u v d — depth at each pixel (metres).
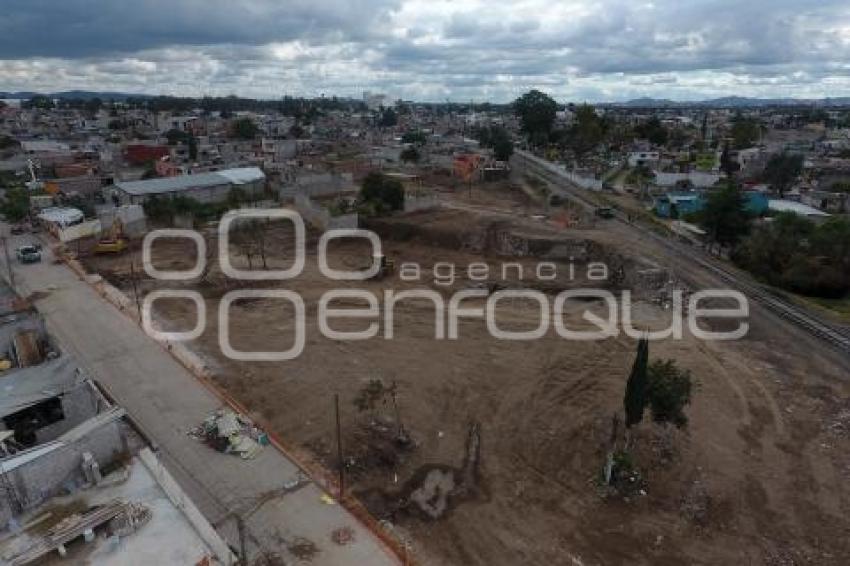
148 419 26.44
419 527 20.83
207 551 16.88
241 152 113.25
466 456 24.81
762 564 19.67
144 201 70.19
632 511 21.86
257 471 22.91
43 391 22.94
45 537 17.02
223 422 25.66
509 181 90.38
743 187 78.94
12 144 118.19
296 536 19.55
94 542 17.19
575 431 26.52
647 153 113.38
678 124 182.25
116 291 44.84
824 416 28.31
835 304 43.22
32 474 18.47
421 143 130.75
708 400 29.33
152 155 106.00
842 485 23.47
